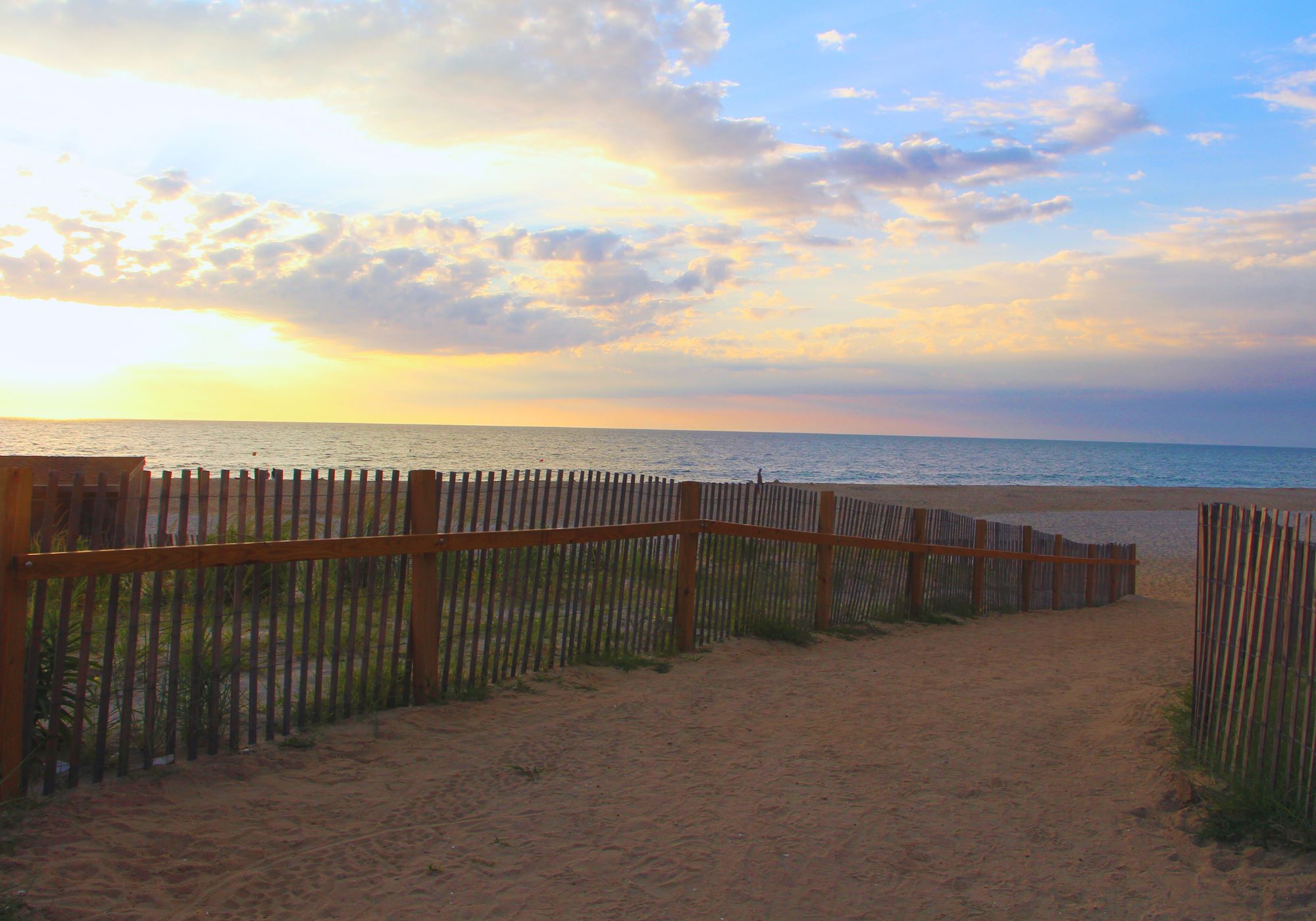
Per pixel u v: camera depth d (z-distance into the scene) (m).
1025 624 12.42
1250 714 4.54
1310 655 4.08
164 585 5.37
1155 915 3.42
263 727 4.86
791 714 6.12
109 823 3.56
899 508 11.49
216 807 3.84
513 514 6.26
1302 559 4.20
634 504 7.53
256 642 4.57
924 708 6.48
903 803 4.54
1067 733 5.95
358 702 5.30
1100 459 169.12
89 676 4.04
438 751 4.80
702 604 8.30
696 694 6.47
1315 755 4.03
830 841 4.01
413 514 5.51
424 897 3.28
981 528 13.29
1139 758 5.31
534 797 4.31
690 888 3.51
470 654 6.14
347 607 7.23
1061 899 3.56
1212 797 4.49
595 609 7.19
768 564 9.23
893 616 11.23
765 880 3.61
